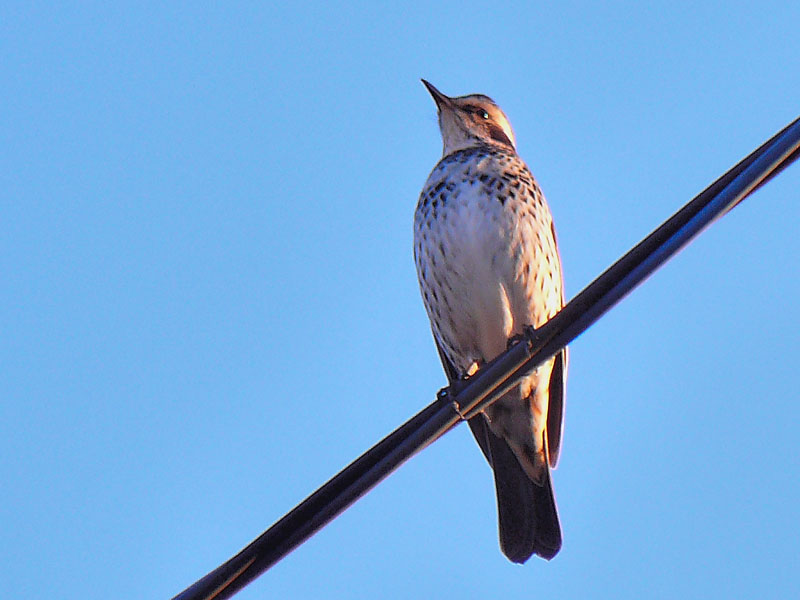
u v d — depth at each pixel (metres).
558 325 8.41
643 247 8.16
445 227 12.77
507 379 8.61
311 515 8.29
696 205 8.00
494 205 12.67
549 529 12.48
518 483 12.71
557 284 12.98
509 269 12.59
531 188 12.94
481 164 12.97
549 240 12.90
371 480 8.41
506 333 12.88
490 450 12.85
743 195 7.90
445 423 8.53
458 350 13.30
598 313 8.38
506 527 12.54
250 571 8.20
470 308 12.82
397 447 8.52
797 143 7.69
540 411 12.65
